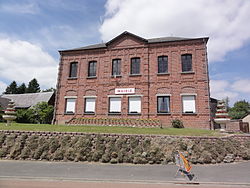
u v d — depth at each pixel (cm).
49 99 3675
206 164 896
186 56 1898
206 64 1798
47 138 1115
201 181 655
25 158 997
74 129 1244
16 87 7050
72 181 655
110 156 962
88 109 2038
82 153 988
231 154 966
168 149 989
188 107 1781
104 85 2036
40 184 613
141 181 658
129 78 1986
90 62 2173
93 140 1081
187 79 1825
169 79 1877
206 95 1742
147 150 985
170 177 703
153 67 1947
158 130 1296
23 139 1096
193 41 1881
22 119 2573
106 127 1420
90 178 687
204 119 1705
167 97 1862
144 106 1880
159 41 1962
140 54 2011
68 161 959
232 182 643
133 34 2055
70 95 2109
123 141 1043
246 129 1875
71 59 2212
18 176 701
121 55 2064
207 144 1012
